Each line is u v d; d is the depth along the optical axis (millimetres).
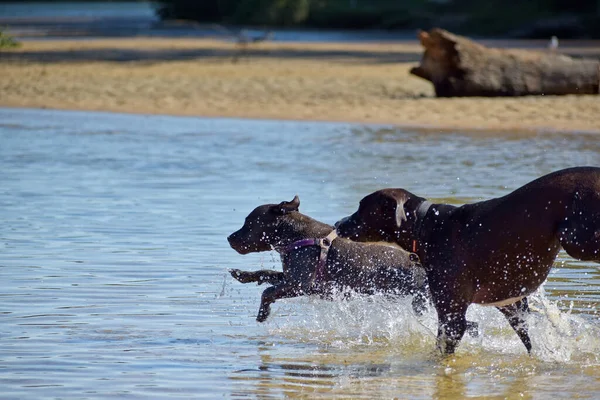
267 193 16406
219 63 41500
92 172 18562
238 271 10672
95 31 72688
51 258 12242
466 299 8914
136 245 12977
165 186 17156
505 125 25266
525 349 9516
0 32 50375
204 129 24922
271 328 9992
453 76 29219
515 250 8578
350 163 19578
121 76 35625
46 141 22578
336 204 15188
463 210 8875
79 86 32781
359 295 10133
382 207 8953
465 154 20734
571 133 24062
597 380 8531
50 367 8531
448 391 8195
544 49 50406
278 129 24891
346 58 45219
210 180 17750
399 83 33938
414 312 10062
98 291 10906
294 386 8266
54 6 151750
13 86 32500
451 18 76312
